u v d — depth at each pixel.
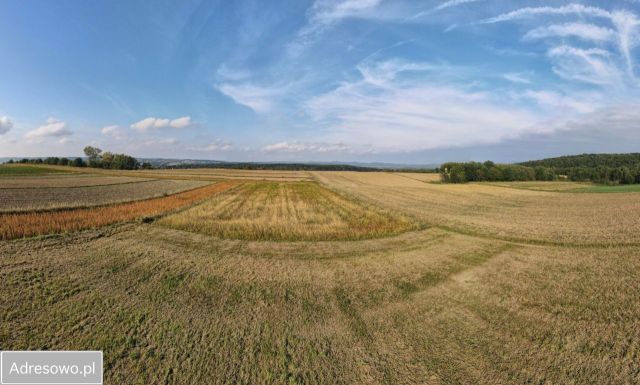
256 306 7.21
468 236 15.58
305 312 6.97
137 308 6.84
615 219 21.16
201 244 13.05
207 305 7.17
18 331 5.70
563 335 6.02
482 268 10.41
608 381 4.72
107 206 23.23
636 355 5.34
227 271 9.63
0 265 9.20
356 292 8.22
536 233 16.11
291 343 5.68
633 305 7.33
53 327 5.89
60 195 30.36
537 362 5.18
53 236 13.21
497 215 23.73
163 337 5.71
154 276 8.90
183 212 22.25
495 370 4.98
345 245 13.55
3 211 17.78
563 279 9.26
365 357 5.30
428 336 6.01
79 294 7.43
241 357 5.20
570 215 23.75
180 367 4.88
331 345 5.65
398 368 5.02
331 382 4.67
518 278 9.38
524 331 6.19
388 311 7.09
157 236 14.17
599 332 6.12
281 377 4.73
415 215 22.31
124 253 11.12
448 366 5.08
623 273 9.76
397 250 12.81
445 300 7.73
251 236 14.84
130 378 4.59
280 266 10.36
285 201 31.61
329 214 22.88
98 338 5.58
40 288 7.66
